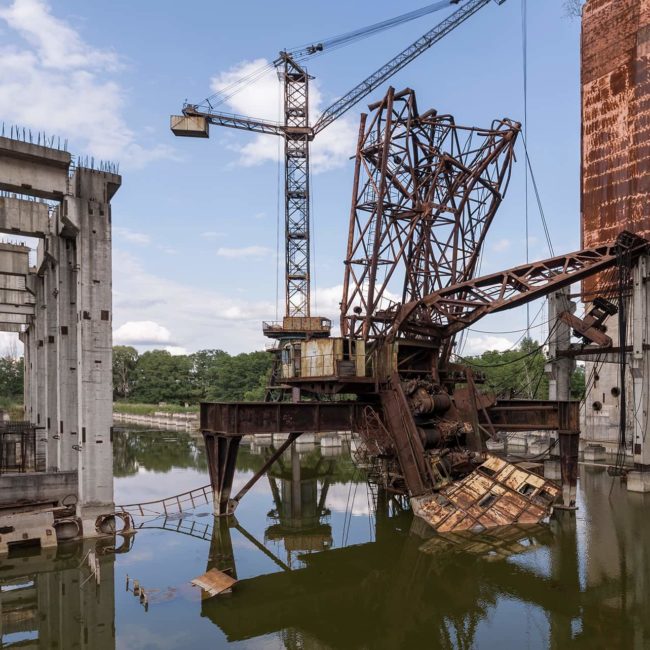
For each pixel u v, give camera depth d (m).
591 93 56.41
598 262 30.94
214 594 19.12
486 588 19.67
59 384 27.00
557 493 28.70
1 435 33.91
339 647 15.43
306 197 84.06
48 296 29.38
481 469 30.86
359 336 34.66
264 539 26.30
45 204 27.27
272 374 72.06
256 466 49.66
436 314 35.50
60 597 18.88
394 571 21.70
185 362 154.75
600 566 21.59
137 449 63.69
